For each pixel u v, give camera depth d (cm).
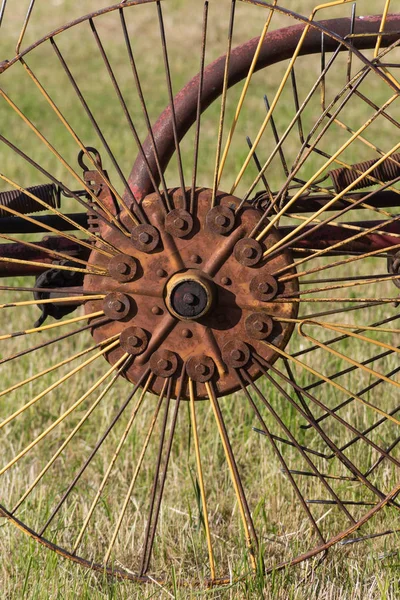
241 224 283
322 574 310
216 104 1084
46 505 333
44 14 1689
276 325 285
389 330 288
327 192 300
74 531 329
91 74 1298
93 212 286
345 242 288
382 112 283
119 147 853
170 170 752
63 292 289
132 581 302
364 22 298
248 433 369
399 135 908
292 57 284
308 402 380
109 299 286
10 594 305
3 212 302
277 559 320
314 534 329
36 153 819
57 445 378
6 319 464
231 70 299
